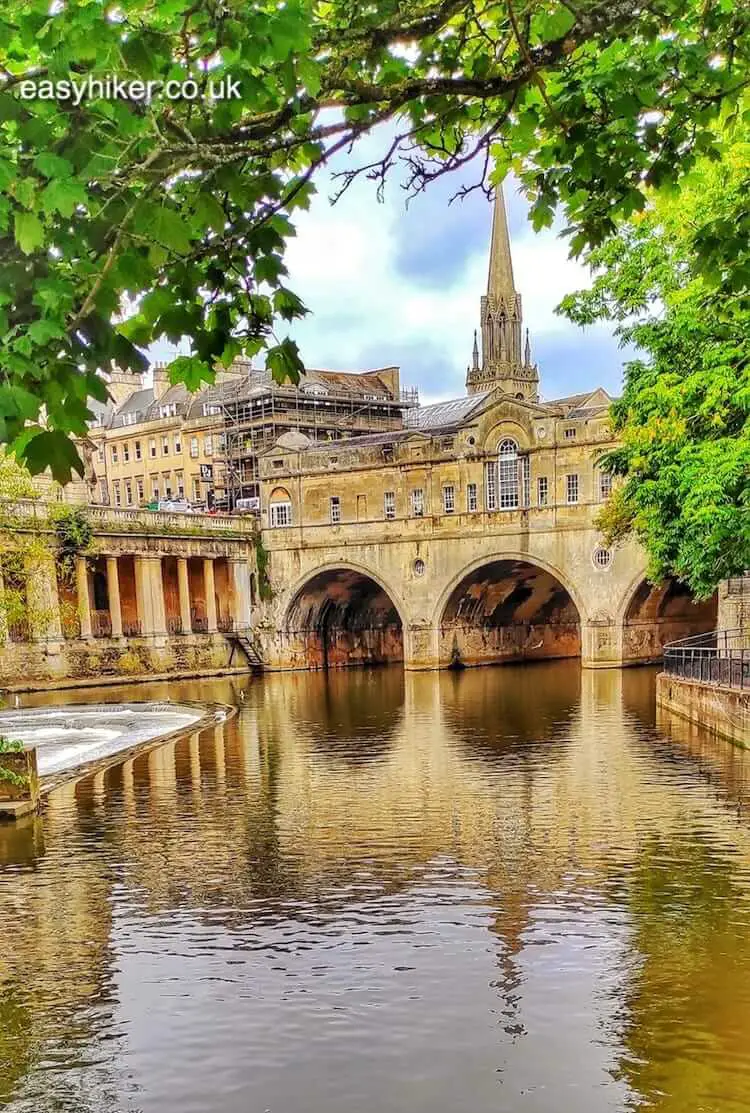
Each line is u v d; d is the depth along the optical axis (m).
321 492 69.62
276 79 4.97
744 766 24.70
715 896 14.16
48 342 3.95
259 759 28.67
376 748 30.38
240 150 4.62
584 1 4.98
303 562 70.19
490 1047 9.84
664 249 27.61
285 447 71.75
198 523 68.62
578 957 12.05
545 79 6.14
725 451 24.95
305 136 4.77
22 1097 9.20
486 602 68.12
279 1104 8.93
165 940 13.11
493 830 18.66
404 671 66.69
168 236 4.20
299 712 42.31
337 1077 9.36
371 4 4.82
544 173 6.57
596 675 56.34
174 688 58.47
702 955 11.97
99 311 4.18
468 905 14.16
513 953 12.24
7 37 3.80
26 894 15.39
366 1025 10.42
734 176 20.52
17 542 54.62
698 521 24.50
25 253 3.93
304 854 17.33
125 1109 8.93
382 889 15.10
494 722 36.22
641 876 15.28
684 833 17.88
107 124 4.12
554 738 31.19
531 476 61.53
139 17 4.23
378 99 4.85
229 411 92.38
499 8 5.81
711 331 23.61
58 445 3.95
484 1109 8.70
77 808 21.95
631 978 11.38
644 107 5.80
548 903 14.13
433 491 65.19
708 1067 9.30
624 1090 8.95
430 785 23.56
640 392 28.27
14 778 21.19
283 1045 10.04
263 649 71.06
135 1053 9.98
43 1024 10.70
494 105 6.17
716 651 39.75
